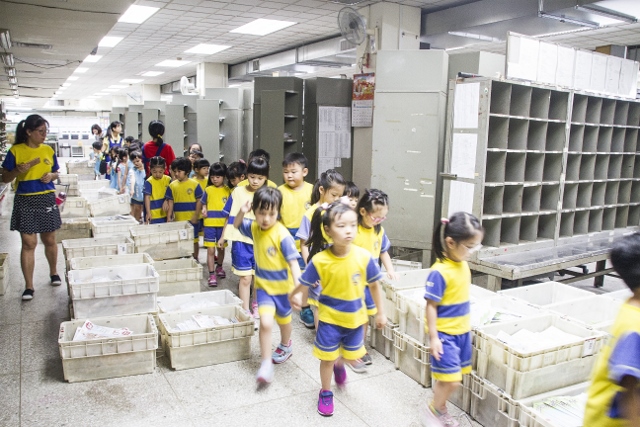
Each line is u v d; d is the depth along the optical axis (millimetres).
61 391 2543
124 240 4309
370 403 2520
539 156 4473
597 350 2414
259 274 2662
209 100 8469
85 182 8172
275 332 3393
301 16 8141
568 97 4520
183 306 3373
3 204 9250
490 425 2309
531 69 4230
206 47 11242
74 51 7336
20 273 4605
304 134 6441
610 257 1379
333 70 11789
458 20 6703
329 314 2271
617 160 5426
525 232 4605
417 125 4562
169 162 5738
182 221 4664
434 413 2223
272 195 2527
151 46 11148
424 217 4625
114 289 3057
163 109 11484
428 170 4570
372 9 6945
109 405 2432
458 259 2154
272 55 11734
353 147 6047
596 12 5625
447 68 4688
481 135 3793
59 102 26094
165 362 2893
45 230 3891
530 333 2525
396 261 4234
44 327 3354
